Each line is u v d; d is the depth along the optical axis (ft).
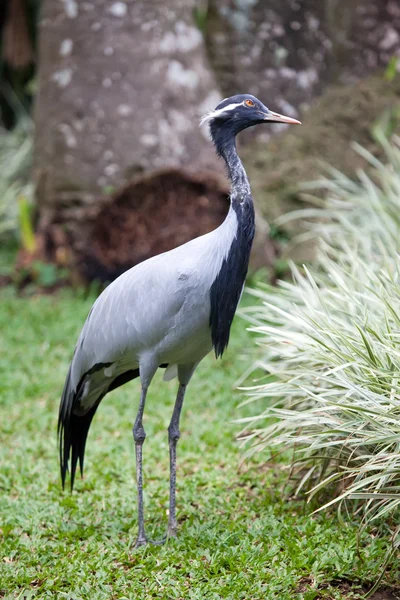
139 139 58.39
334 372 24.73
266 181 59.31
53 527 27.35
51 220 59.57
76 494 30.48
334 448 26.14
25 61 79.71
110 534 26.71
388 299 27.40
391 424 24.06
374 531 25.46
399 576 22.95
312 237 55.31
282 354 28.91
